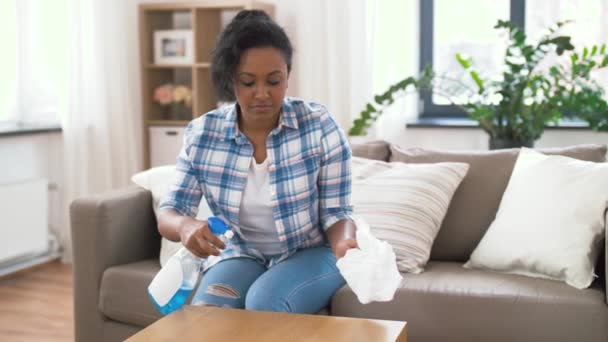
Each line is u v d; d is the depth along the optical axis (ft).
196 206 6.79
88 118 14.11
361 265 5.46
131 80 15.20
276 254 6.85
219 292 6.28
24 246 13.17
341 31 13.65
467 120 13.79
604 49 11.43
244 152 6.61
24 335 10.21
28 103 13.94
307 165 6.59
